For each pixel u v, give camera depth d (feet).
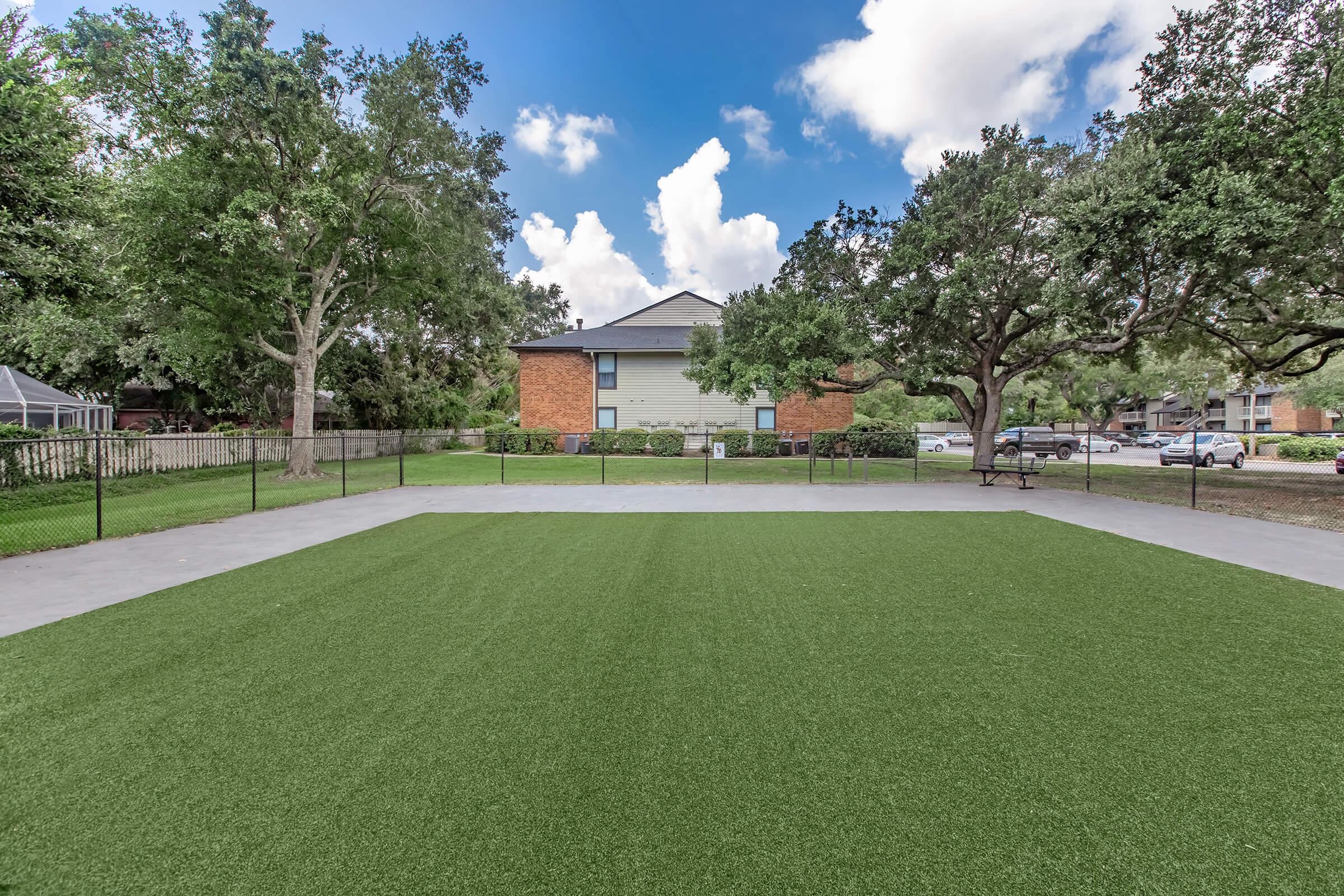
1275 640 12.34
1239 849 6.11
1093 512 29.96
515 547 22.31
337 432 71.51
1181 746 8.19
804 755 8.03
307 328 51.37
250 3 43.50
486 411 128.67
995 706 9.45
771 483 45.39
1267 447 85.35
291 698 9.86
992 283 39.73
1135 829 6.44
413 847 6.28
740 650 11.98
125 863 6.06
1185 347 53.72
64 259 24.86
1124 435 92.58
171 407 81.15
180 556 20.95
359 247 53.67
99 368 71.10
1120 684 10.25
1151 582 16.89
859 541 23.00
